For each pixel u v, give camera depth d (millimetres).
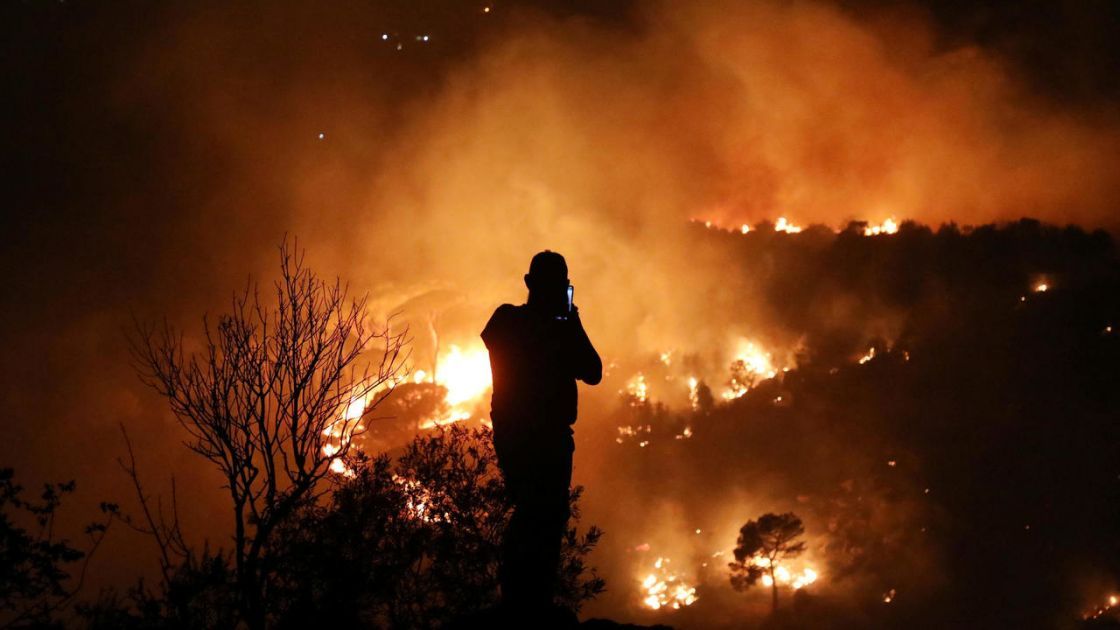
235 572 4625
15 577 4395
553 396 4164
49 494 4742
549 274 4293
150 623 4340
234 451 4902
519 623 4121
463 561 4957
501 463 4191
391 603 4922
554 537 4188
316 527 4895
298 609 4719
